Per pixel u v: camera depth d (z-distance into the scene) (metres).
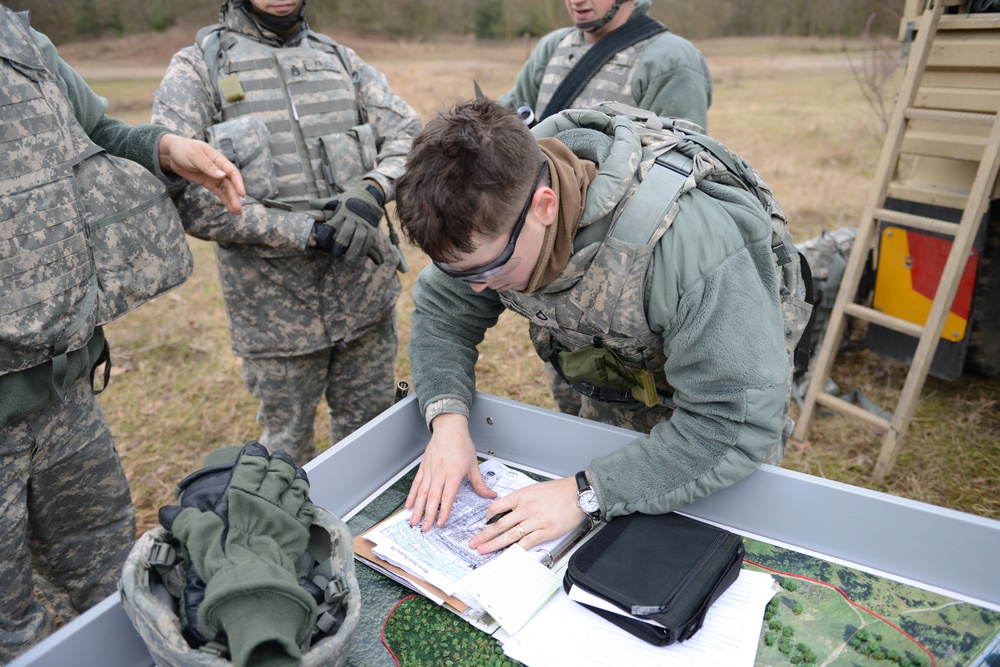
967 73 2.63
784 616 1.01
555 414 1.35
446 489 1.23
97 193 1.47
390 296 2.17
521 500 1.18
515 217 0.95
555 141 1.08
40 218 1.34
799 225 4.82
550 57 2.61
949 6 2.62
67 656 0.88
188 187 1.75
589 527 1.20
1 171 1.29
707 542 1.07
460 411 1.34
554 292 1.14
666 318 1.08
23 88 1.34
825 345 2.89
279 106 1.92
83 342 1.44
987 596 1.03
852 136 6.61
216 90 1.89
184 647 0.80
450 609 1.05
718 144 1.19
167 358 3.73
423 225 0.96
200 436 3.05
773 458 1.50
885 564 1.09
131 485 2.72
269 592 0.80
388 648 0.98
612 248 1.05
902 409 2.62
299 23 2.01
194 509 0.91
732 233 1.07
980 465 2.73
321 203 1.92
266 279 1.97
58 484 1.54
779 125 6.96
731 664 0.93
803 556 1.13
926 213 2.91
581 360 1.34
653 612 0.95
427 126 1.00
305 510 0.98
